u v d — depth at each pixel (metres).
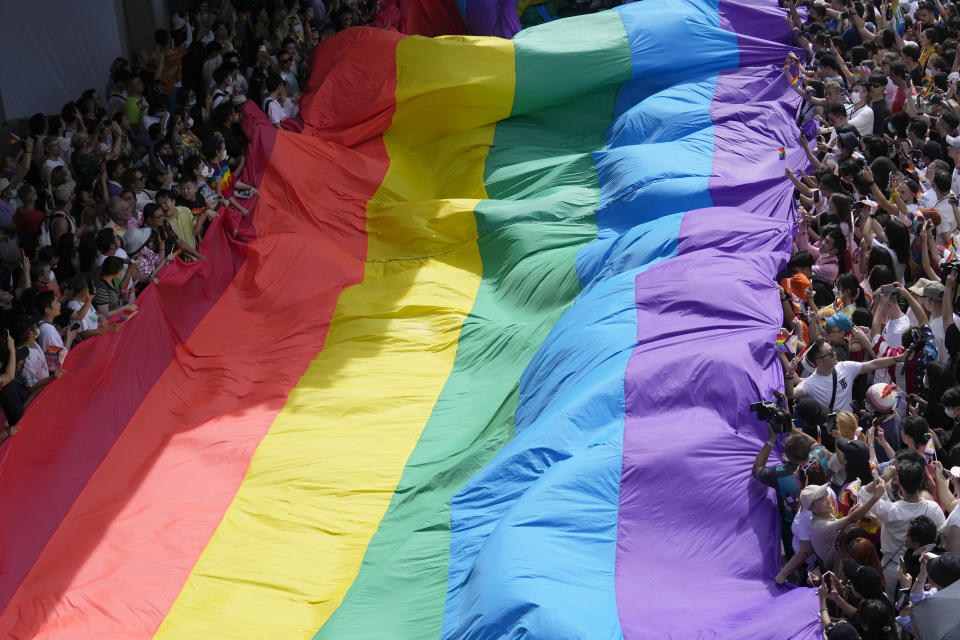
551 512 7.86
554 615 6.82
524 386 10.59
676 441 8.19
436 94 15.25
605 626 6.80
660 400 8.74
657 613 6.94
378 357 12.11
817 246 11.12
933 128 12.36
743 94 14.98
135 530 9.49
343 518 9.61
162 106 14.38
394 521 9.54
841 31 16.27
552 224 13.38
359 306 12.96
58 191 11.87
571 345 10.21
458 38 15.84
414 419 10.95
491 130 15.49
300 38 17.91
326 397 11.39
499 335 11.92
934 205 10.32
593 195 13.71
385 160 15.23
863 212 10.21
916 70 14.25
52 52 15.94
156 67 16.06
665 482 7.95
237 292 13.05
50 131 12.81
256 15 18.02
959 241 9.77
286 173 14.34
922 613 5.88
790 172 12.13
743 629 6.54
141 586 8.84
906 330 8.54
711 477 7.92
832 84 13.59
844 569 6.45
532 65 15.23
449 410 11.06
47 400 9.40
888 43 15.09
